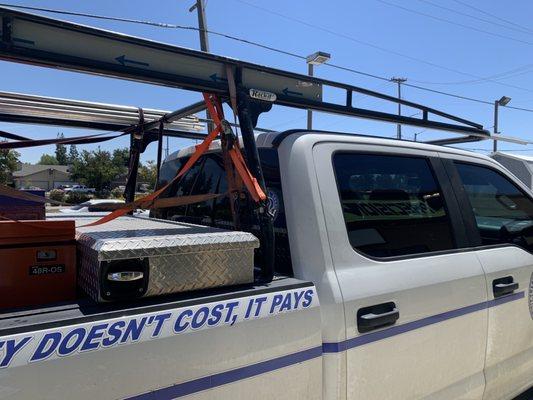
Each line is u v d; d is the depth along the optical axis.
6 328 1.40
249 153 2.11
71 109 3.16
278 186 2.29
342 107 2.52
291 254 2.16
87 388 1.47
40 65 1.74
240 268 1.90
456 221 2.84
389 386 2.25
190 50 1.98
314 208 2.18
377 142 2.59
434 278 2.49
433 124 3.04
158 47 1.91
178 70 1.99
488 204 3.13
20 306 1.71
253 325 1.81
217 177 2.90
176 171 3.43
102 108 3.28
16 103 2.94
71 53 1.75
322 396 2.03
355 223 2.32
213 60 2.06
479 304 2.75
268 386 1.84
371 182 2.48
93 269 1.68
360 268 2.23
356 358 2.11
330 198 2.25
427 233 2.65
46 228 1.76
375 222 2.40
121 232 2.11
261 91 2.20
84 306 1.61
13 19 1.63
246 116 2.13
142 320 1.58
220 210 2.83
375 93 2.62
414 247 2.55
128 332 1.55
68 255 1.80
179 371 1.63
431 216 2.71
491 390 2.90
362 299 2.14
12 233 1.71
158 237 1.77
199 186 3.07
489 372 2.87
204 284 1.80
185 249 1.75
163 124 3.47
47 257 1.76
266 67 2.20
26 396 1.37
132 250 1.64
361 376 2.13
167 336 1.62
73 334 1.46
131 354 1.54
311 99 2.39
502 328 2.93
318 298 2.04
